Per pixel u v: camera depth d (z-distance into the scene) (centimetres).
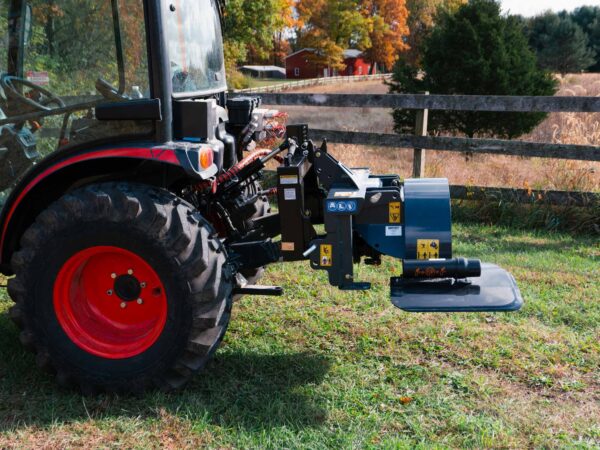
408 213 351
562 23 4594
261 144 466
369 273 534
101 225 322
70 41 329
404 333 418
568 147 677
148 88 319
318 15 6194
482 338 409
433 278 349
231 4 3500
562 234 665
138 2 312
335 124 1661
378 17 6444
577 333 420
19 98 344
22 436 302
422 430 309
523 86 1260
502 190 705
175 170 349
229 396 340
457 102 732
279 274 528
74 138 339
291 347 401
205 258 322
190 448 295
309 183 389
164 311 327
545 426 313
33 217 367
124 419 316
